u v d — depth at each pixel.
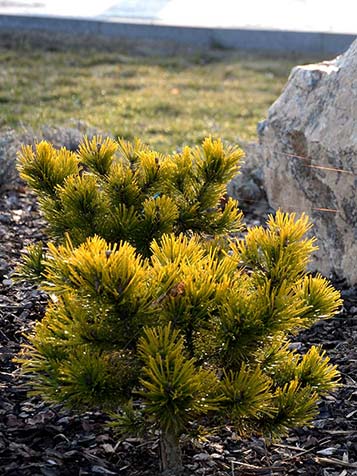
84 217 3.46
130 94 11.67
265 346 2.98
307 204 5.52
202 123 10.06
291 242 2.94
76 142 7.66
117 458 3.27
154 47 14.87
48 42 14.38
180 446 3.25
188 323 2.79
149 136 9.37
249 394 2.78
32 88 11.62
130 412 2.90
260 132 6.30
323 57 14.65
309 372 3.09
